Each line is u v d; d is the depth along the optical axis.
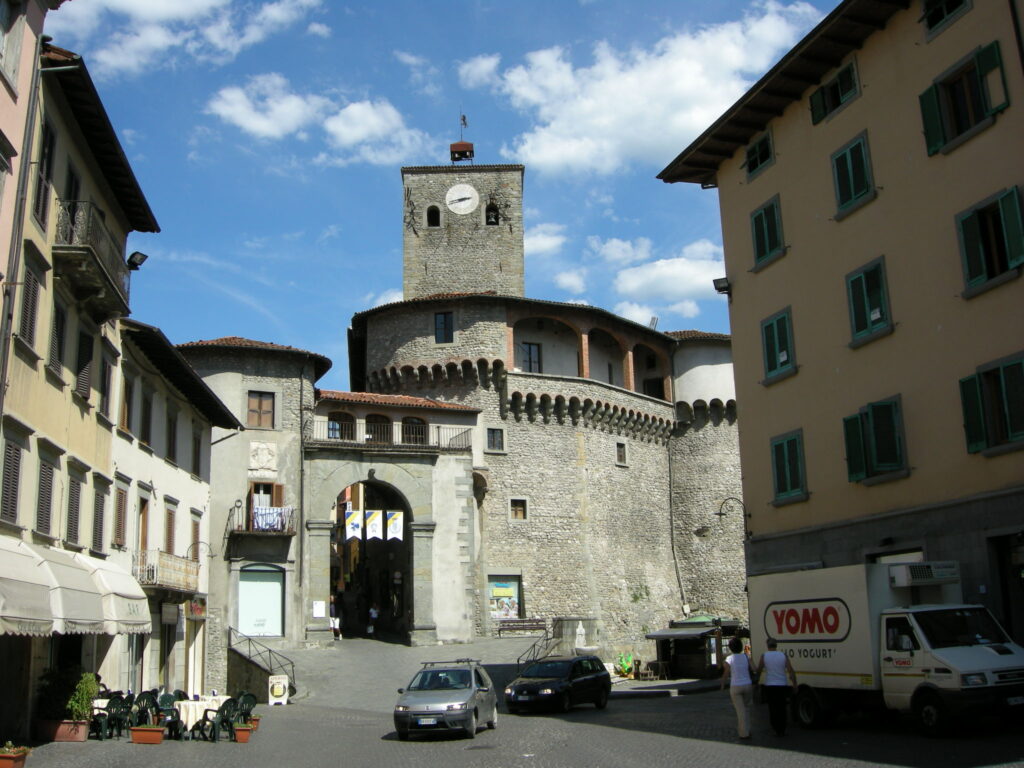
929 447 23.62
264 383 49.34
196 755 20.31
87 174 25.86
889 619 19.09
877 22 26.02
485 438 59.34
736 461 67.75
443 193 71.19
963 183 23.17
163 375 33.88
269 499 47.97
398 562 54.03
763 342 29.88
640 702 34.25
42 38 22.02
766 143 30.58
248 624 46.00
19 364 21.22
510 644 49.09
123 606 23.94
